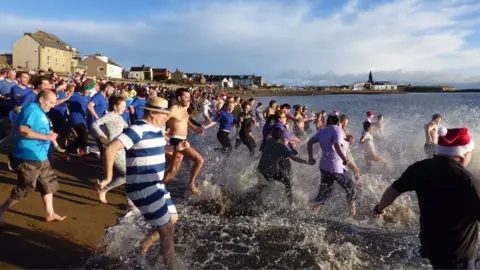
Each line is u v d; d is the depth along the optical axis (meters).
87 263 4.31
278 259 4.77
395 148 12.15
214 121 10.81
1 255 4.16
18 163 4.65
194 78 132.62
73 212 5.69
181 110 6.22
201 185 7.53
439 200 3.13
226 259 4.73
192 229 5.71
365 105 51.00
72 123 8.91
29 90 8.45
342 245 5.22
